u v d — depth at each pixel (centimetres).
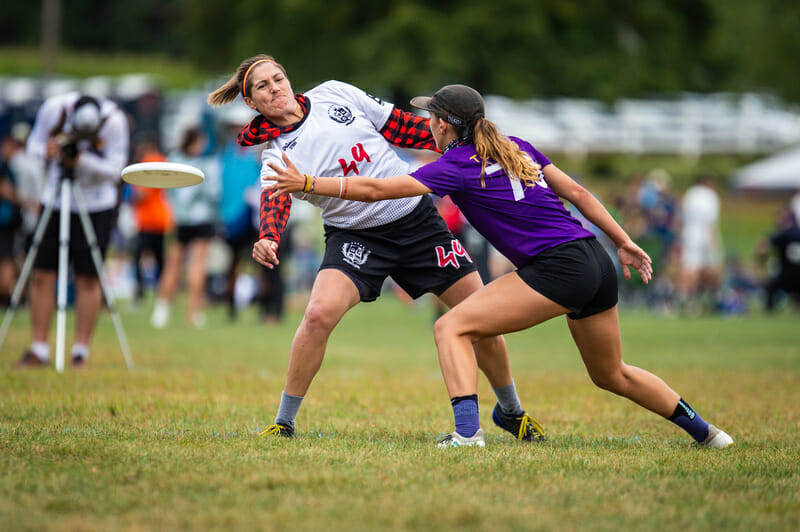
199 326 4556
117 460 1393
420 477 1317
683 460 1507
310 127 1706
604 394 2492
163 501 1173
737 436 1833
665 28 12694
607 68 11944
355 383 2633
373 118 1767
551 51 11719
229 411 2027
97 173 2764
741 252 9694
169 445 1527
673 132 13012
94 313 2866
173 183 1984
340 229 1738
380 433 1805
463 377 1574
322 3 11575
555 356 3703
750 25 10919
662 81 12569
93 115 2755
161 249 5528
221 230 5669
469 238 4822
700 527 1107
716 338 4388
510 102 12250
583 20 12106
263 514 1123
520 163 1579
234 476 1307
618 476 1366
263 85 1688
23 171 4625
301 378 1702
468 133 1617
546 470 1398
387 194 1556
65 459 1395
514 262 1611
